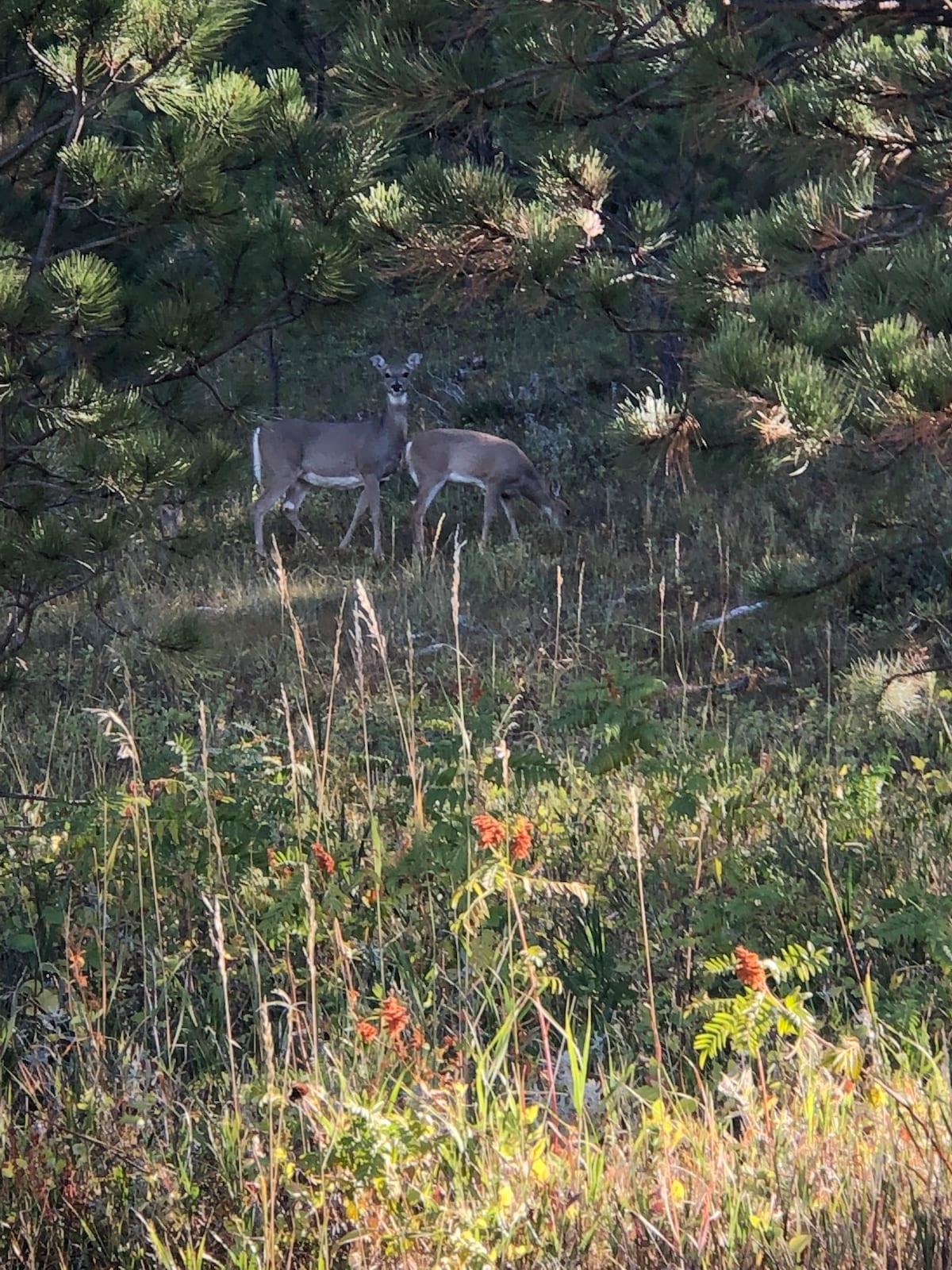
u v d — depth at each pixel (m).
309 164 13.31
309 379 42.44
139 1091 6.34
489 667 18.73
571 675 17.86
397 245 11.67
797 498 25.97
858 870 9.21
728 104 10.27
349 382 42.19
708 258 11.52
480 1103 5.96
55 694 19.36
